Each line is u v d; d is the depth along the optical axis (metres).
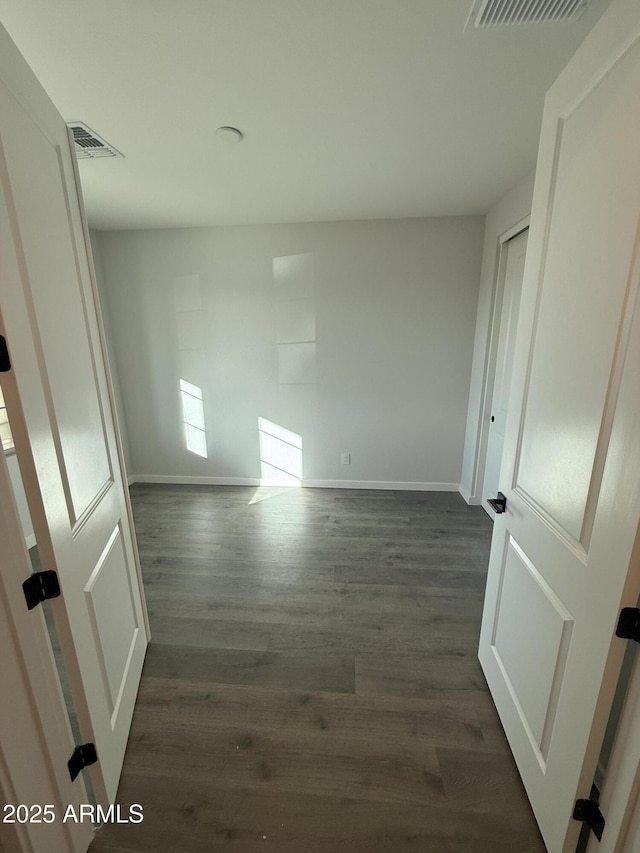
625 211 0.79
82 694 1.03
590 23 1.19
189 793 1.23
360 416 3.62
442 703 1.53
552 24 1.19
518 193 2.44
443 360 3.42
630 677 0.81
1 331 0.78
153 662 1.74
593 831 0.92
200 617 2.02
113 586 1.36
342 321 3.41
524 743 1.23
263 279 3.39
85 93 1.50
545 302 1.15
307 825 1.15
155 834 1.13
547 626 1.10
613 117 0.84
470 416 3.41
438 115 1.70
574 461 0.98
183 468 3.95
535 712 1.17
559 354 1.06
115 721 1.28
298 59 1.34
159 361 3.68
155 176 2.28
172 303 3.51
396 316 3.35
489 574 1.60
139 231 3.38
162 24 1.17
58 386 1.01
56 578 0.92
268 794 1.22
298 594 2.21
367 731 1.42
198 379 3.68
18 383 0.82
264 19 1.16
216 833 1.13
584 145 0.96
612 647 0.81
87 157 2.03
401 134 1.85
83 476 1.15
